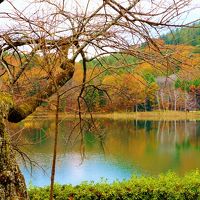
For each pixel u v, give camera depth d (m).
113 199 8.41
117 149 27.66
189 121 56.69
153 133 41.28
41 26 3.56
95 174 18.42
